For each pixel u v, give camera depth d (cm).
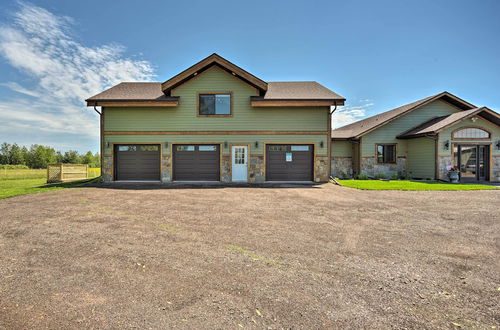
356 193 963
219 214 612
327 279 286
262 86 1298
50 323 205
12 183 1420
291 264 327
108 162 1342
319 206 712
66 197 853
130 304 234
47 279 283
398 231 473
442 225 514
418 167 1576
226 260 338
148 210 655
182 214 611
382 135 1681
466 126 1434
